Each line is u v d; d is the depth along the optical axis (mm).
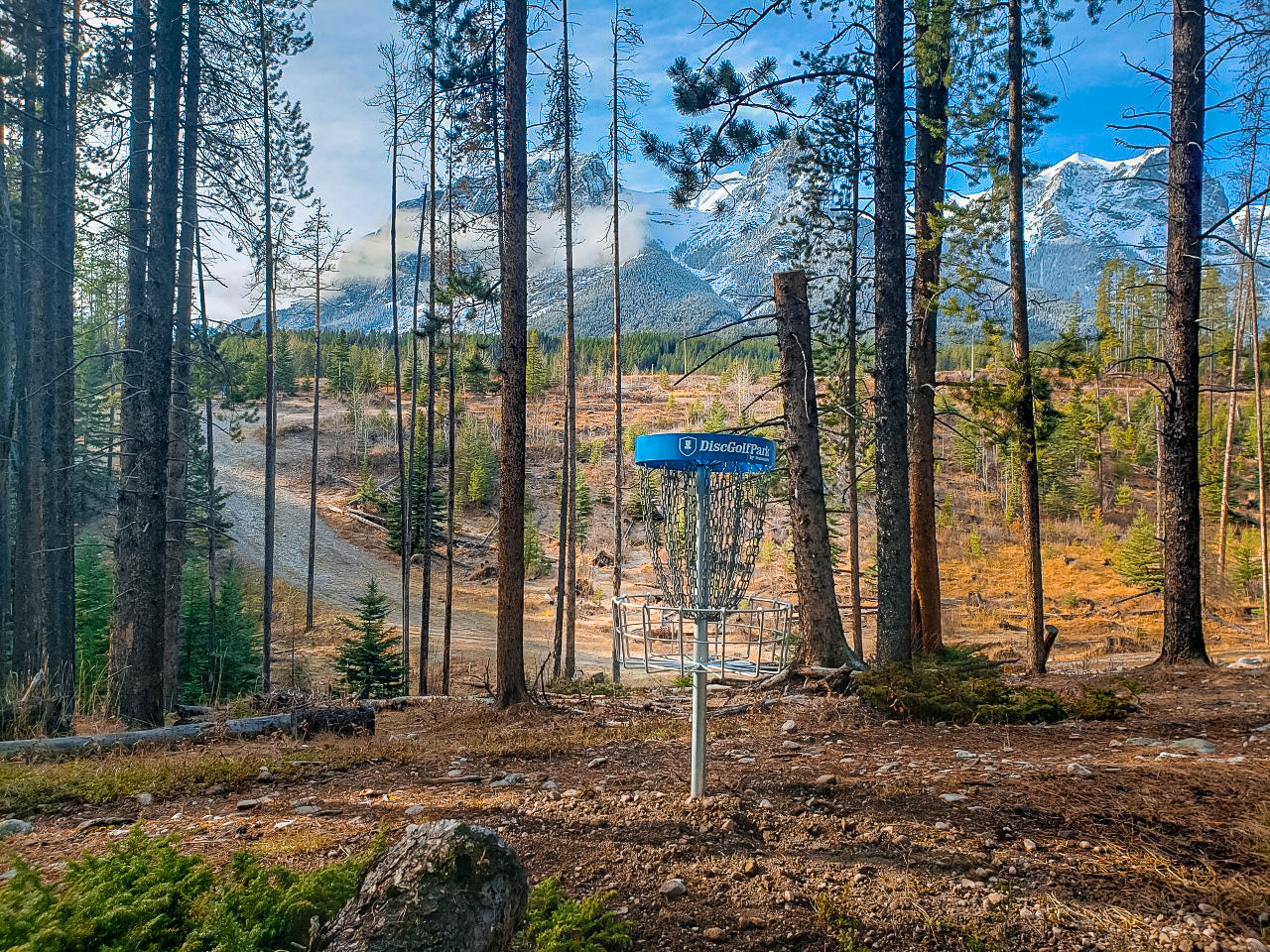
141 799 6484
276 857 4551
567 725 10352
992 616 37969
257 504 53969
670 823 4730
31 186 16062
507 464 11914
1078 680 11594
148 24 13414
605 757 7758
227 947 2871
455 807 5562
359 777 7219
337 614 38125
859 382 18484
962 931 3391
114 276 22078
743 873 4012
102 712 13695
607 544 56250
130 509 14734
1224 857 3963
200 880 3430
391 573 46719
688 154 13227
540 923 3381
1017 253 14164
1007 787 5203
